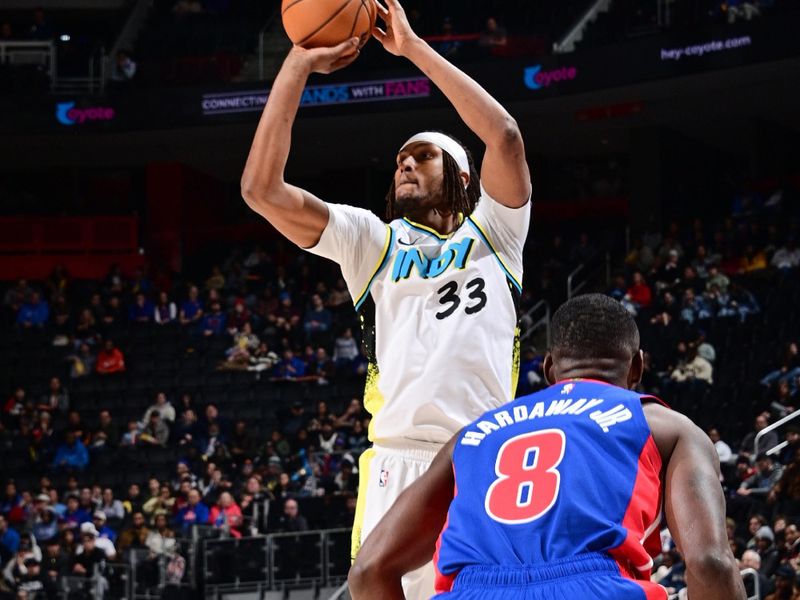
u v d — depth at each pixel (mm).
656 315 24281
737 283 24656
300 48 5137
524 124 30953
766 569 14891
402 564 3525
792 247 25203
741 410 21000
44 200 34906
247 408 25625
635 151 30906
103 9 34500
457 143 5410
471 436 3502
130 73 31328
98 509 22266
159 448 24188
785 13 25781
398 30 5113
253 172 5051
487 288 5168
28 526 21828
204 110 30359
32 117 30812
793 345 21281
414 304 5199
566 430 3377
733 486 18062
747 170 32750
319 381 25797
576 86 28125
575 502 3219
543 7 31453
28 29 34188
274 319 27703
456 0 32031
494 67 28875
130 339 28000
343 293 28484
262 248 33125
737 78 27281
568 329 3686
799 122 30656
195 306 28547
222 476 22438
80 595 19672
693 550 3143
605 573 3123
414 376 5094
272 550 19406
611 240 30688
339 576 19250
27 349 28031
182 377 26797
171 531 20484
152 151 33062
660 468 3357
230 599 19359
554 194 33938
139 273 30562
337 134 31703
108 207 35000
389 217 5652
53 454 24578
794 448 17938
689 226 29922
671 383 22016
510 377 5215
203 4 33375
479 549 3270
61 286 30156
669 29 27156
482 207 5289
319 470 22125
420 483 3537
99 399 26609
